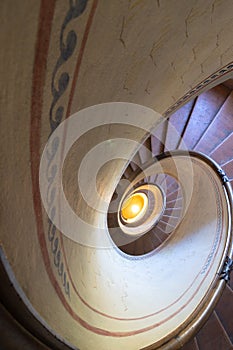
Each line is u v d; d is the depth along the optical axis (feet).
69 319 4.82
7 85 2.10
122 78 4.44
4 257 2.29
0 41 1.85
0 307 2.56
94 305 6.85
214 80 8.54
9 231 2.56
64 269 5.15
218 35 5.92
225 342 8.79
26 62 2.23
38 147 2.95
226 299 9.64
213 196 11.48
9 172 2.44
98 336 5.85
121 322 7.51
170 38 4.75
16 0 1.84
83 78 3.37
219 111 15.12
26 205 2.94
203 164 12.19
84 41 2.96
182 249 11.95
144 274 11.53
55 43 2.48
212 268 9.04
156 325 7.95
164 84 6.27
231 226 9.66
